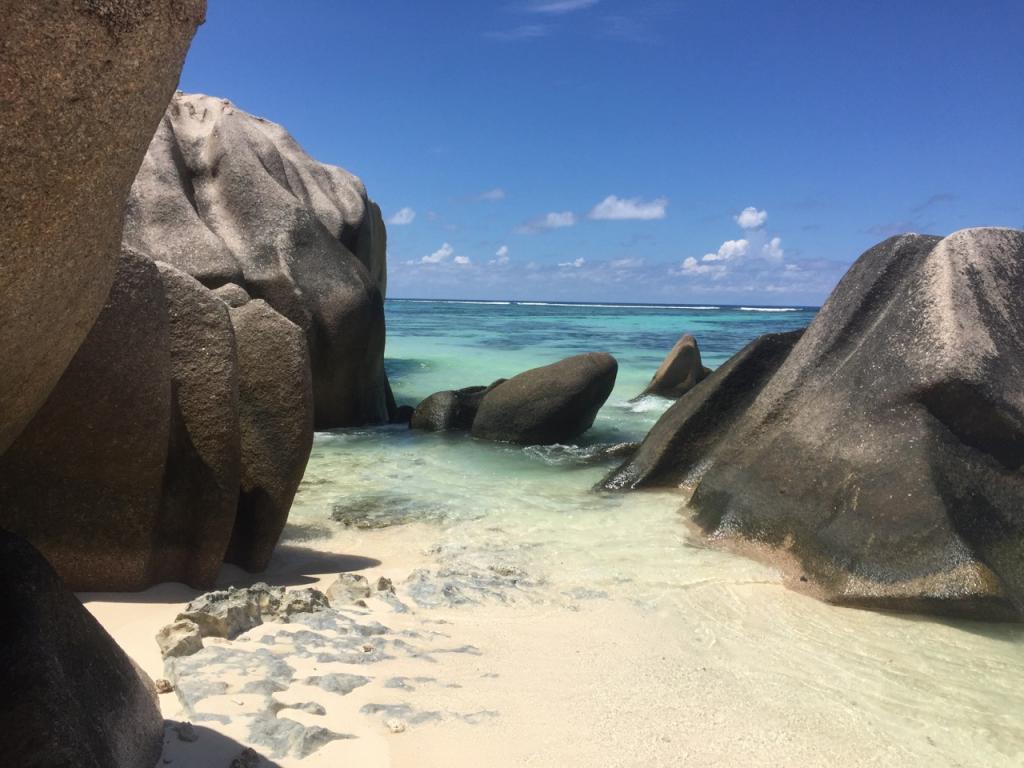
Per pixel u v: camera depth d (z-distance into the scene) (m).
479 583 4.56
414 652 3.45
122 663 2.32
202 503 4.23
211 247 10.23
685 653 3.71
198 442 4.22
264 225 10.83
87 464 3.94
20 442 3.84
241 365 4.80
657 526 5.89
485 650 3.57
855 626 4.18
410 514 6.23
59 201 1.62
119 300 3.94
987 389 4.94
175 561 4.26
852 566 4.62
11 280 1.60
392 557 5.20
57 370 2.04
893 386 5.25
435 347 22.44
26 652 1.88
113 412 3.93
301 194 12.25
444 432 10.24
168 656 3.21
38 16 1.42
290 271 10.47
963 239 5.67
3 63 1.41
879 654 3.82
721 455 6.27
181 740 2.51
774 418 6.09
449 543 5.46
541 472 7.88
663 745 2.80
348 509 6.36
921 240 6.35
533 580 4.70
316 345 10.43
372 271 15.36
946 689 3.45
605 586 4.63
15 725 1.78
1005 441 4.95
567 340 25.83
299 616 3.77
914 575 4.41
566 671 3.39
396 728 2.73
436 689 3.09
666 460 7.02
